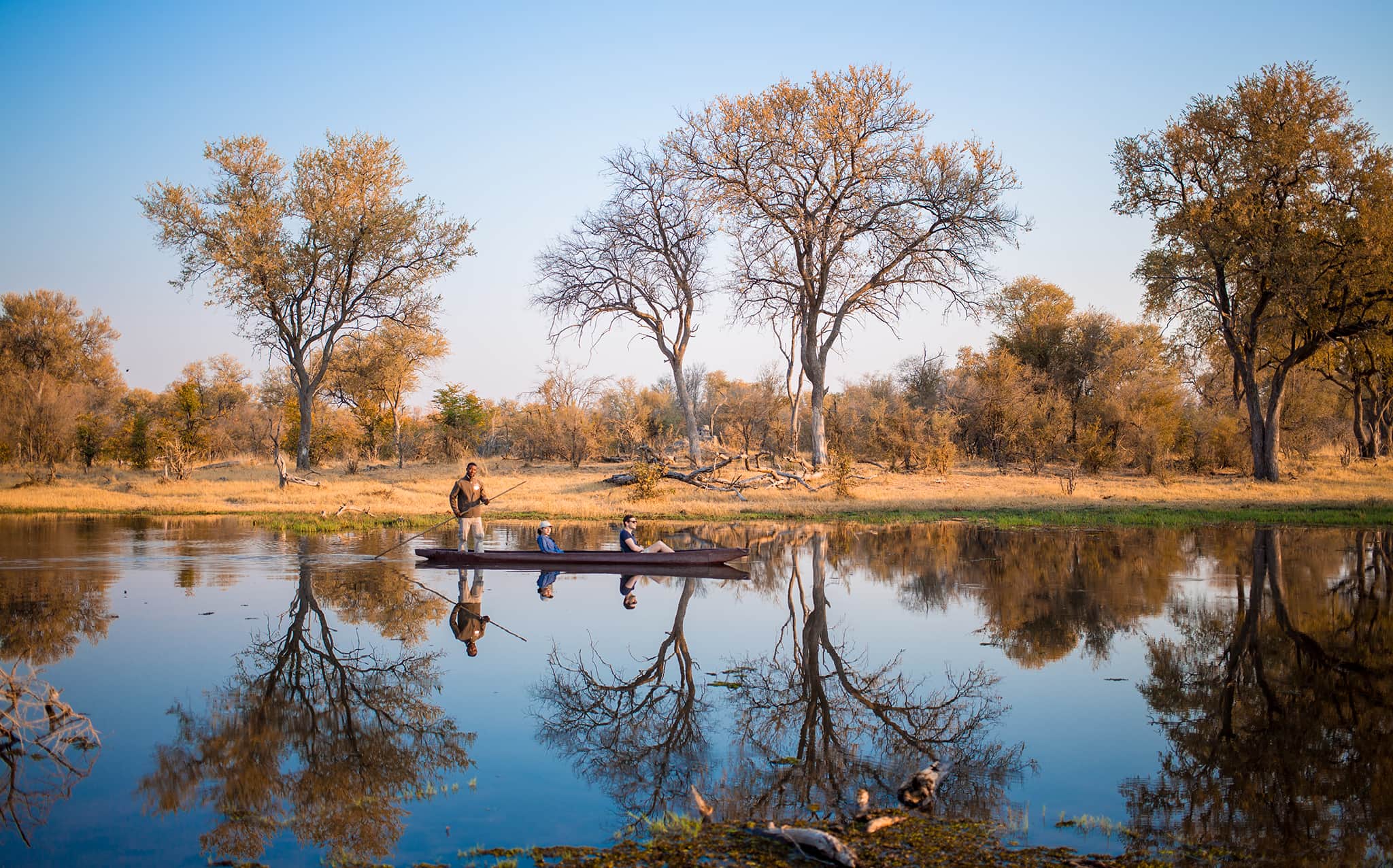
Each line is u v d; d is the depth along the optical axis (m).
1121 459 40.25
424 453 46.97
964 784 5.58
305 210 36.97
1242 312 34.53
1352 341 34.56
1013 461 42.28
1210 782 5.57
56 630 9.70
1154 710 7.08
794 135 33.88
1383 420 49.25
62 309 57.41
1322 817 5.03
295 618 10.40
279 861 4.54
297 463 40.66
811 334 36.53
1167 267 32.88
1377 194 30.48
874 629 10.05
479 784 5.64
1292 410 43.31
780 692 7.67
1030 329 51.00
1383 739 6.34
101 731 6.56
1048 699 7.39
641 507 25.55
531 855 4.56
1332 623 10.08
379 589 12.41
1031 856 4.48
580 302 39.59
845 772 5.86
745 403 49.94
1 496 26.70
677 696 7.55
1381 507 24.16
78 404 39.22
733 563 15.36
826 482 32.62
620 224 38.53
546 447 43.81
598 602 11.65
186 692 7.52
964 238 34.41
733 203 35.19
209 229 35.75
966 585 12.91
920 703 7.34
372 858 4.54
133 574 13.49
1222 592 12.09
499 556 14.74
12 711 6.97
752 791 5.53
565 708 7.21
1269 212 31.62
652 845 4.67
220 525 21.09
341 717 6.94
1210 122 32.50
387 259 37.59
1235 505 25.33
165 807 5.24
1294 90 31.66
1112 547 17.20
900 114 34.06
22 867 4.45
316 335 38.03
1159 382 44.41
